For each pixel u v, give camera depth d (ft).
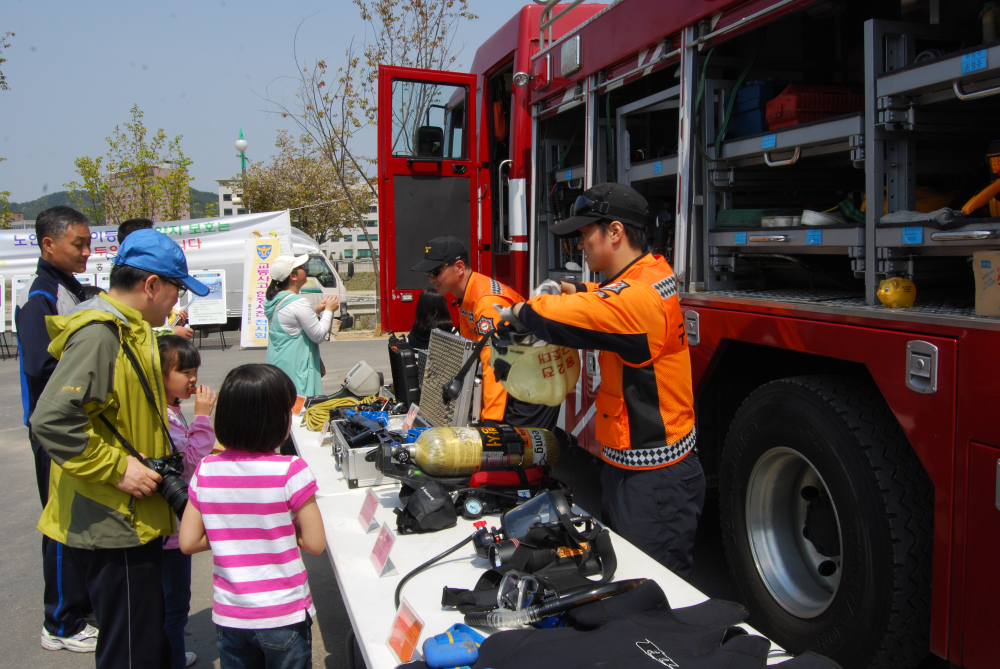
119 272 7.41
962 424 6.08
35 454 10.23
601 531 6.68
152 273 7.42
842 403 7.56
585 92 12.57
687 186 9.78
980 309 6.09
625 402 7.18
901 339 6.64
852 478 7.32
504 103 18.39
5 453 21.11
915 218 6.79
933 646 6.55
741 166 9.58
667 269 7.33
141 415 7.20
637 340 6.68
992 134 7.63
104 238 40.60
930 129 7.27
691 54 9.58
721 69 10.44
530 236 15.24
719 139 9.70
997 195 6.57
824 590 8.43
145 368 7.31
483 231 18.34
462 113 18.10
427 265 11.34
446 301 15.16
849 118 7.54
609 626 5.15
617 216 7.22
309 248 46.34
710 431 10.19
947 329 6.20
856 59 11.21
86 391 6.59
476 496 8.11
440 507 7.73
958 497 6.16
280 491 6.27
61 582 10.19
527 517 7.06
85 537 6.98
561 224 7.23
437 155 17.79
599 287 7.25
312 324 15.02
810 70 11.32
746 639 4.99
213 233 42.04
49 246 10.23
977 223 6.20
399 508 8.35
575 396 12.84
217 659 10.14
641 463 7.20
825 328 7.57
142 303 7.49
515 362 7.64
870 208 7.29
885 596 7.02
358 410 11.70
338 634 10.72
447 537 7.61
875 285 7.28
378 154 17.06
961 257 7.29
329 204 95.25
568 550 6.56
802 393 8.02
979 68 5.98
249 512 6.29
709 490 10.66
